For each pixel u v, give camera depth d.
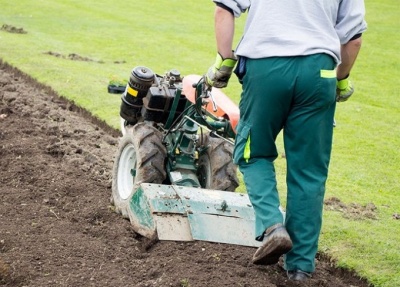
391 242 12.25
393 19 44.38
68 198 13.08
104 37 33.34
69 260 10.34
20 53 26.97
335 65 9.39
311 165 9.63
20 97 20.59
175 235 10.66
